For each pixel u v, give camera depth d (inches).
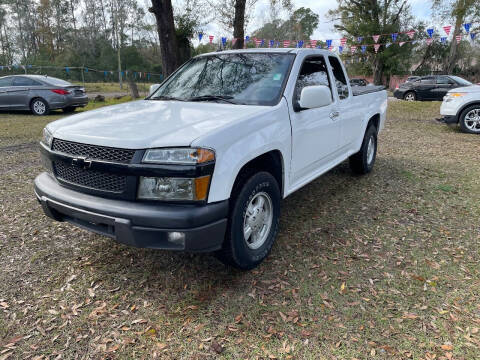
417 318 95.9
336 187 201.3
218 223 96.7
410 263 123.0
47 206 110.5
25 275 116.4
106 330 93.0
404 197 185.0
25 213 163.2
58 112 530.0
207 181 93.3
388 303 102.1
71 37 2420.0
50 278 114.8
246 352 85.7
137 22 2260.1
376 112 215.0
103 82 1711.4
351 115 181.0
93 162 98.3
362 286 110.0
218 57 156.3
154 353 85.7
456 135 355.9
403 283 111.5
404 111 548.4
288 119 125.2
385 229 148.7
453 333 90.4
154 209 92.0
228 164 97.3
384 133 369.4
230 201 103.7
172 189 92.4
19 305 102.3
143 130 101.2
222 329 93.0
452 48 1213.7
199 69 153.9
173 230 91.3
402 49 1263.5
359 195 188.4
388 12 1257.4
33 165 242.2
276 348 86.7
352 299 104.0
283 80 131.8
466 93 360.8
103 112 126.5
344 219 158.7
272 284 111.4
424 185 203.5
